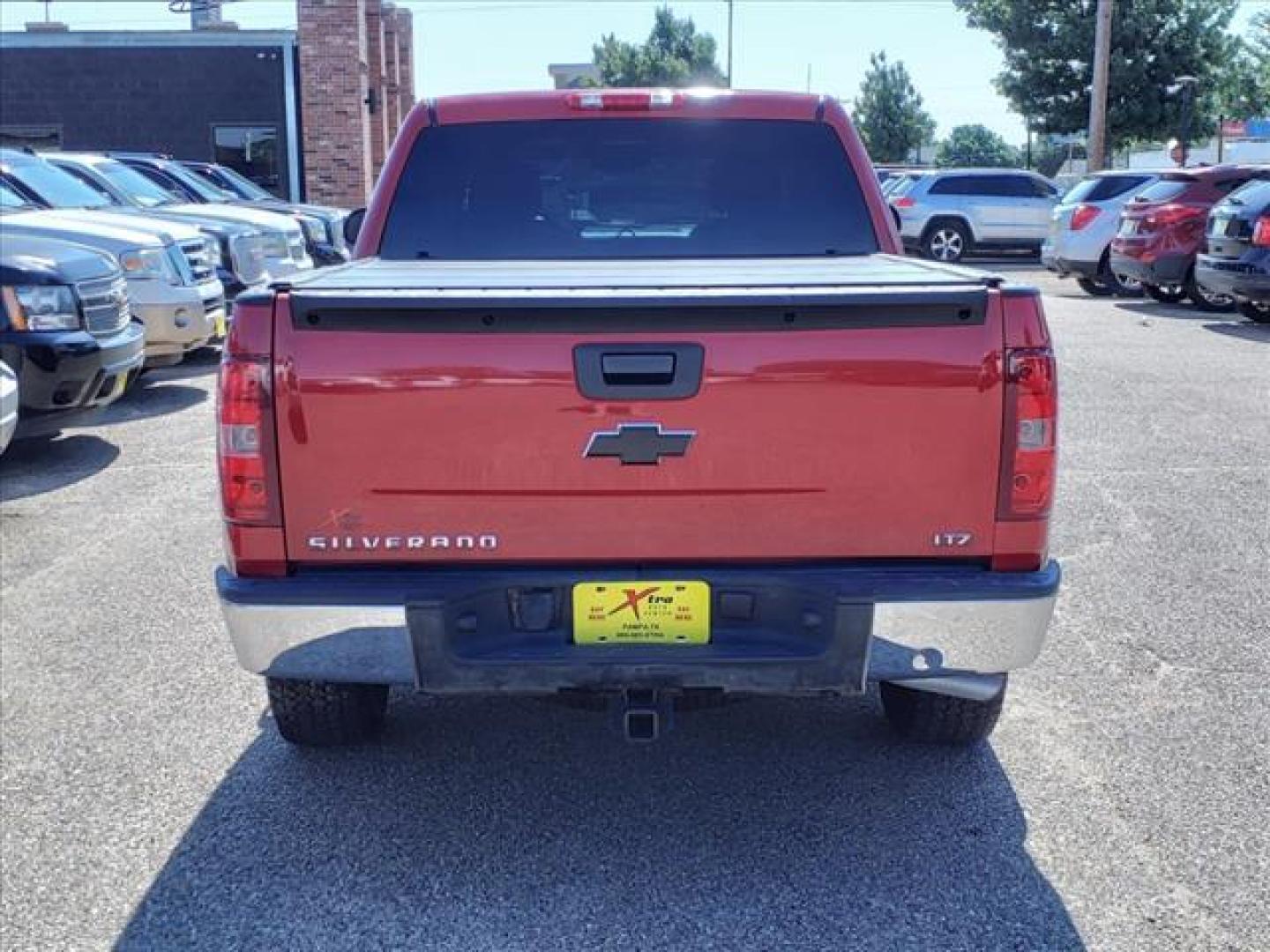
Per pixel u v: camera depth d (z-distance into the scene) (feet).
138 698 15.75
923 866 11.90
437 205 17.21
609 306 10.44
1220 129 128.06
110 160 49.85
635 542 10.86
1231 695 15.74
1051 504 11.03
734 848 12.26
